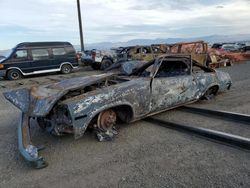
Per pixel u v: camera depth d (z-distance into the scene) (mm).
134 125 4688
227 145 3713
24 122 3965
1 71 12664
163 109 4855
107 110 4004
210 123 4672
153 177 2918
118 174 3023
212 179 2826
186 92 5168
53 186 2848
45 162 3271
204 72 5871
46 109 3438
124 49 15797
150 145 3801
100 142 3967
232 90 7426
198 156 3391
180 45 13875
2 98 8086
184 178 2867
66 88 3939
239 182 2756
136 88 4234
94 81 4297
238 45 24750
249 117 4570
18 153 3758
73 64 15016
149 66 5219
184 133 4250
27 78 13422
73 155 3572
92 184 2844
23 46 13188
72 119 3436
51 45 14109
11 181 2998
